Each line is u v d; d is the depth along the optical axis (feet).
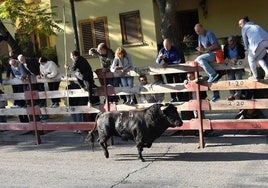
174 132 39.45
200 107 34.17
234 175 27.37
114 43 54.85
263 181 25.98
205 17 54.95
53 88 42.86
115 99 40.88
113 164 31.99
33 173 31.45
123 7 53.78
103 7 54.75
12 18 47.50
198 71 33.81
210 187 25.59
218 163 30.09
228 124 33.42
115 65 37.09
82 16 55.93
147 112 31.71
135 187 26.61
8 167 33.68
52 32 49.85
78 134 42.73
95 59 55.21
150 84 35.78
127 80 37.76
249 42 31.45
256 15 52.90
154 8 52.49
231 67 32.86
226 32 54.34
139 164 31.42
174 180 27.30
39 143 41.16
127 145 37.04
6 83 42.22
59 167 32.42
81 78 37.65
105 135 33.24
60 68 57.52
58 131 45.14
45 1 56.49
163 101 38.65
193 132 37.96
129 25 53.98
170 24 39.01
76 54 37.09
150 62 53.26
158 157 32.83
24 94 41.55
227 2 53.78
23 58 41.68
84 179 29.01
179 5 56.03
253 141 34.47
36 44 59.72
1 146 41.63
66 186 27.89
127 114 32.50
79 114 41.52
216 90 34.01
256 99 32.91
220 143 34.88
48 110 40.52
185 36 53.98
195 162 30.78
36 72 41.86
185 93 38.06
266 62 31.37
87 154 35.45
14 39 52.44
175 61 36.04
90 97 37.96
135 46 53.67
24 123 41.63
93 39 55.77
